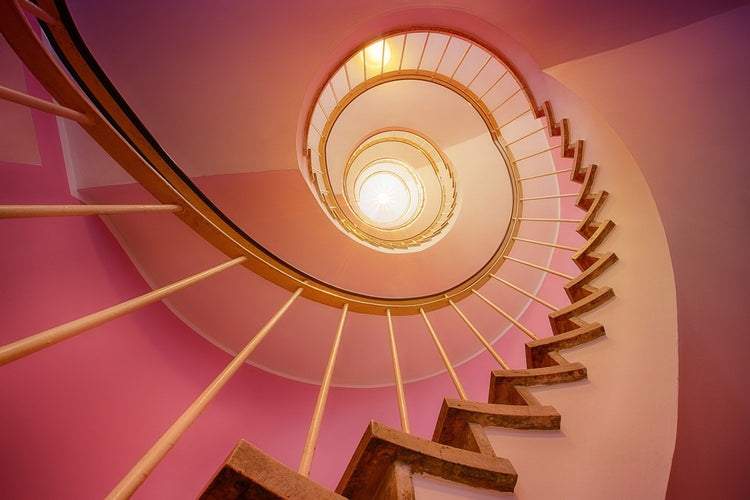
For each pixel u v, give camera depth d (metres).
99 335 1.86
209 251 2.47
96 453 1.57
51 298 1.59
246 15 1.77
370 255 3.13
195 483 1.98
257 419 2.55
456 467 0.80
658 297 1.15
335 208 3.48
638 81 1.37
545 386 1.19
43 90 1.66
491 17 1.82
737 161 1.02
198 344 2.57
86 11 1.68
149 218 2.26
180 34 1.81
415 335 3.33
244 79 1.99
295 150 2.28
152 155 1.73
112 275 2.04
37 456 1.37
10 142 1.52
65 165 1.84
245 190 2.42
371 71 3.67
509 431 1.00
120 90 1.92
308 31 1.89
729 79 1.11
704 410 0.91
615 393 1.07
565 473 0.88
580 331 1.39
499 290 3.45
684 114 1.20
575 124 2.16
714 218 1.03
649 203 1.39
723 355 0.94
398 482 0.74
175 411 2.04
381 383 3.33
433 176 5.05
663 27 1.32
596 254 1.81
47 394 1.48
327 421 2.94
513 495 0.83
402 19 2.06
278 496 0.56
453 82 3.43
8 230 1.51
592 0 1.40
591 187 2.02
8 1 0.79
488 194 3.65
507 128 3.57
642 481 0.85
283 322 2.89
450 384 3.36
